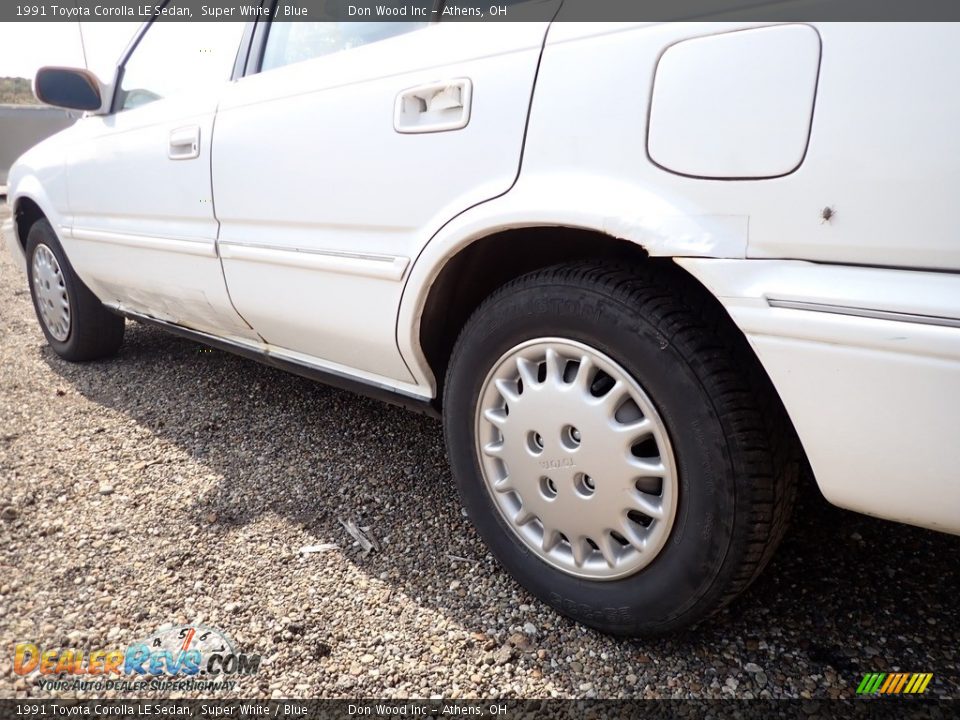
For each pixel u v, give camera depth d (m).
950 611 1.68
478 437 1.75
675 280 1.44
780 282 1.20
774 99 1.17
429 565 1.94
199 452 2.64
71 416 3.02
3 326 4.55
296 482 2.40
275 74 2.16
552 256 1.81
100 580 1.91
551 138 1.45
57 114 12.81
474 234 1.59
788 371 1.22
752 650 1.59
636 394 1.43
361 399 3.07
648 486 1.48
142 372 3.53
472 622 1.72
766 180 1.19
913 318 1.08
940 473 1.13
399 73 1.75
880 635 1.62
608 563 1.57
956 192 1.03
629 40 1.34
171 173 2.53
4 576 1.94
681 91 1.27
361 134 1.82
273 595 1.84
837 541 1.94
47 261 3.60
